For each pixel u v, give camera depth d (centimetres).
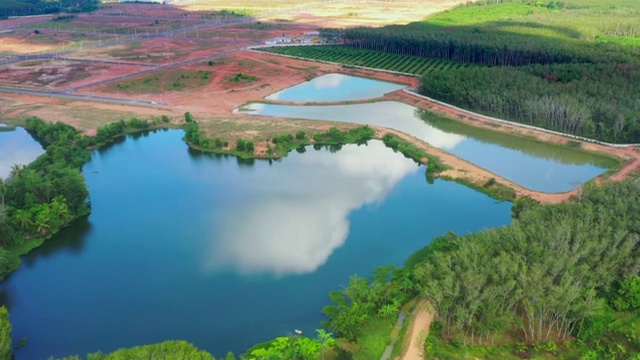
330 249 12169
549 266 9069
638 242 10019
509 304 8838
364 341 8825
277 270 11400
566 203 11750
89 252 12150
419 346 8575
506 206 13900
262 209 14062
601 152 16688
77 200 13562
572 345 8550
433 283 8681
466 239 10469
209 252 12138
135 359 7881
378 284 10012
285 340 8538
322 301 10362
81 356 8931
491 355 8331
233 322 9788
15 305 10294
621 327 8744
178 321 9850
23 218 12231
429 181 15500
